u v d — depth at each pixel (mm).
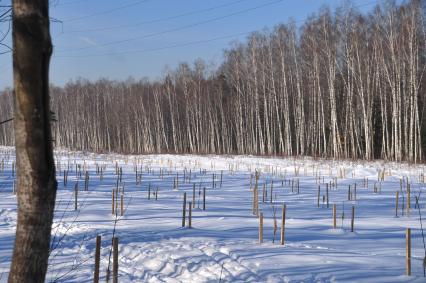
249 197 18516
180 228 11430
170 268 7852
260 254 8547
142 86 67938
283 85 45531
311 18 40500
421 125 37906
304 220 12922
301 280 6918
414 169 28609
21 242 2928
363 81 40406
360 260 8117
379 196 18859
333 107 38219
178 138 66250
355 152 39969
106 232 10852
